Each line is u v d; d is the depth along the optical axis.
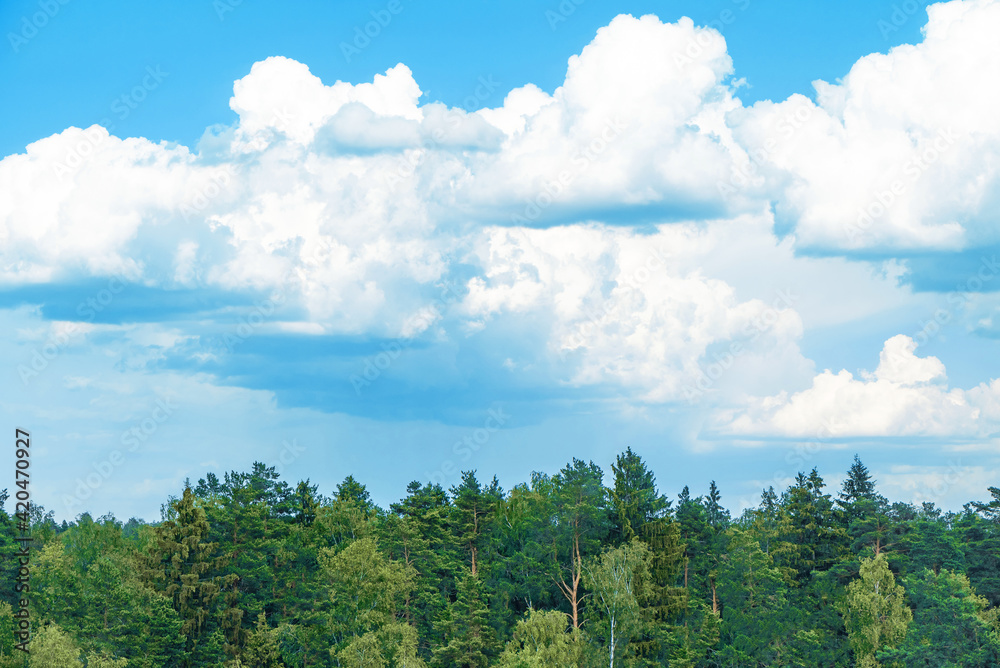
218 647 88.25
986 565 105.88
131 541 101.44
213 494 109.25
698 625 100.62
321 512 106.50
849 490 129.00
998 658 73.44
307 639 89.38
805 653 99.62
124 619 83.19
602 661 88.81
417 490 114.44
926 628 79.25
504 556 109.62
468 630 92.38
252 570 98.88
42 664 70.75
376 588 88.62
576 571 101.44
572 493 103.38
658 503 106.56
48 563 84.50
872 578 97.38
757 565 102.88
